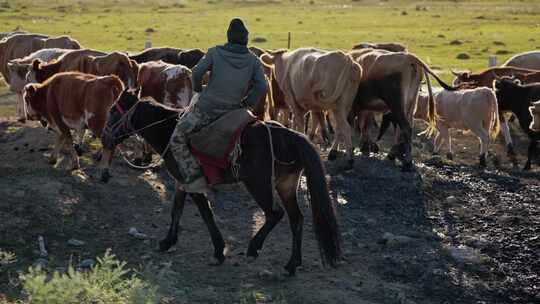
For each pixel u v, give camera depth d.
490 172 13.75
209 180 8.21
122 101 8.95
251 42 42.75
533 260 9.41
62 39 18.33
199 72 7.86
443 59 34.81
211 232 8.68
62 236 9.20
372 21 58.47
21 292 7.42
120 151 12.16
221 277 8.38
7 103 19.14
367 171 13.09
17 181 10.54
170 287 7.71
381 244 9.74
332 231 7.86
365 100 13.66
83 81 11.43
